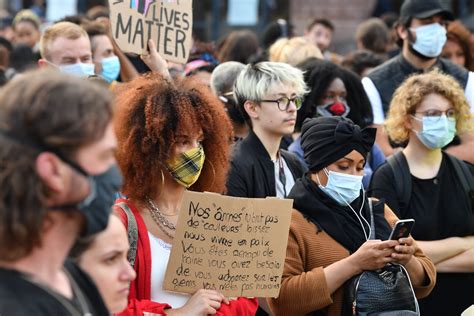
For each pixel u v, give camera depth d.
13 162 2.20
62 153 2.24
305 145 4.64
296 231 4.51
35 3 17.50
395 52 10.21
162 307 3.78
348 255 4.52
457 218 5.46
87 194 2.29
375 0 19.78
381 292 4.29
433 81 5.55
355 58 9.56
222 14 19.83
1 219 2.20
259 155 5.37
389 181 5.42
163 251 3.93
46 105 2.22
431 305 5.45
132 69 7.60
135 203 3.97
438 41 7.45
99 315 2.51
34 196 2.21
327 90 6.46
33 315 2.24
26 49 9.27
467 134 6.47
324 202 4.59
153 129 3.90
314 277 4.35
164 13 5.30
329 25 12.08
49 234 2.31
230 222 3.89
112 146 2.32
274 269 4.00
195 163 3.95
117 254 2.99
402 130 5.57
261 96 5.38
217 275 3.90
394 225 4.54
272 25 11.19
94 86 2.31
